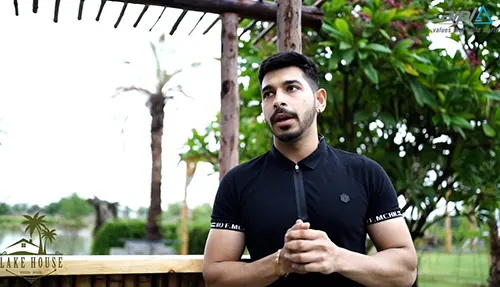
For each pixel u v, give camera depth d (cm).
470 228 553
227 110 305
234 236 170
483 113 349
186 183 1252
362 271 152
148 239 1309
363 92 359
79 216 1560
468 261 778
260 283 155
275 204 164
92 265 201
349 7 351
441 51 356
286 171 169
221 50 306
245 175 173
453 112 337
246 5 301
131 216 1559
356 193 165
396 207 167
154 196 1330
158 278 214
